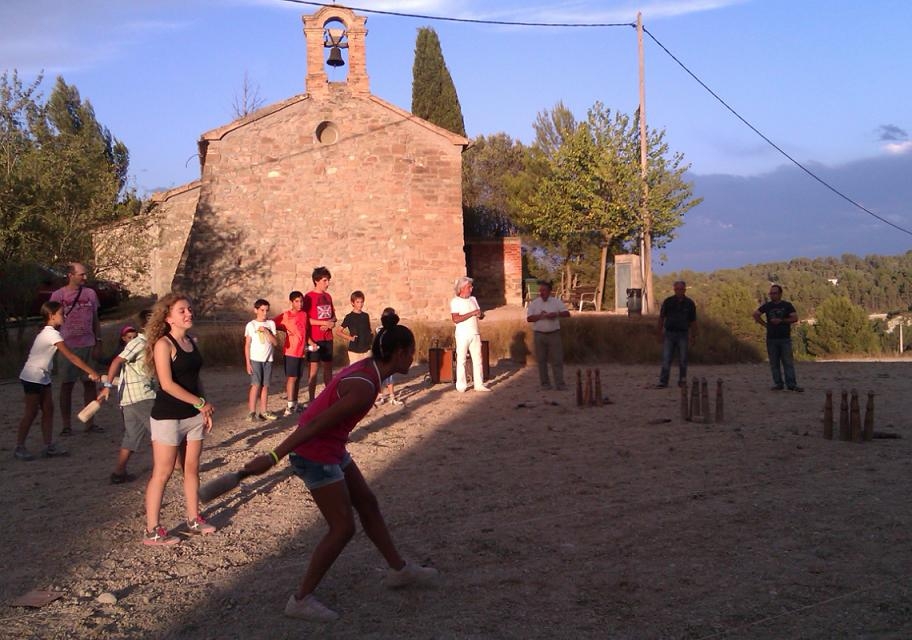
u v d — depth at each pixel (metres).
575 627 4.88
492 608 5.18
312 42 27.70
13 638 4.89
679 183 32.56
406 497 7.86
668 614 5.04
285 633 4.88
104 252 25.94
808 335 47.41
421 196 28.09
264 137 27.36
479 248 37.00
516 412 12.75
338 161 27.73
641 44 28.94
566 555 6.14
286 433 11.30
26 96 23.50
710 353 21.08
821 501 7.42
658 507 7.34
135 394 8.59
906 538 6.36
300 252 27.47
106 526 7.12
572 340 20.70
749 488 7.93
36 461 9.78
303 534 6.80
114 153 55.22
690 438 10.43
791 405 13.20
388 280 27.80
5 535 6.88
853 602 5.15
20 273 19.86
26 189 21.73
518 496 7.81
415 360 20.52
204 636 4.88
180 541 6.64
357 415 5.09
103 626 5.04
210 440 10.86
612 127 34.03
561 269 43.06
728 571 5.73
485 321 25.34
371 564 6.02
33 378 9.78
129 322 25.47
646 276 29.89
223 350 19.84
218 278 26.98
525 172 43.56
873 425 10.68
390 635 4.81
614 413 12.49
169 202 34.09
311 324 12.93
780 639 4.66
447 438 10.74
